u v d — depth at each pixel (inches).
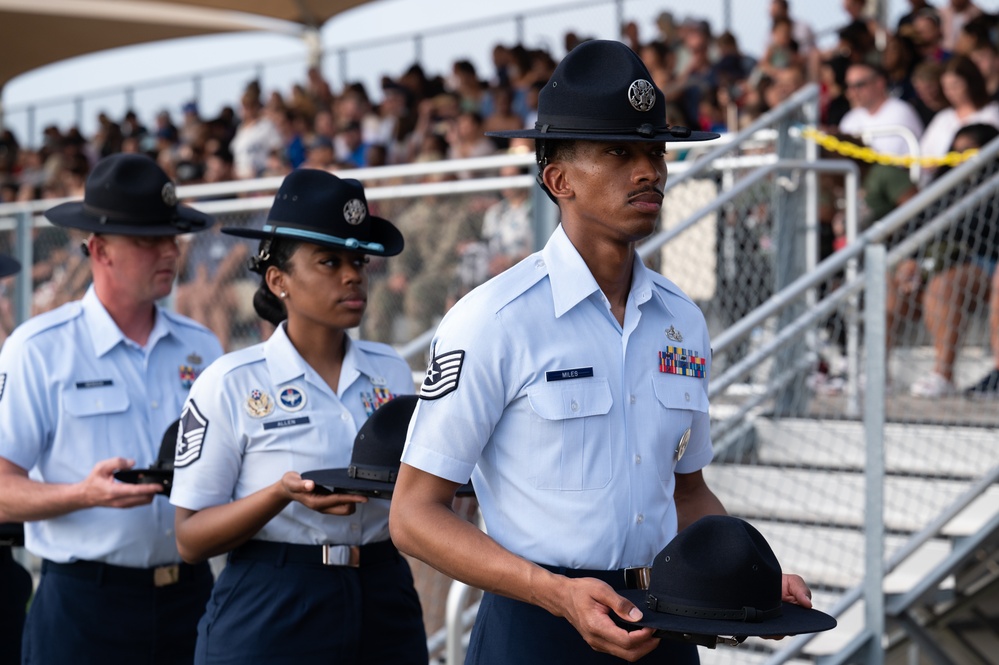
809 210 257.0
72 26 585.3
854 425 224.4
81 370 157.2
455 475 96.5
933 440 220.1
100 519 150.5
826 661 183.2
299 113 492.4
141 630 151.3
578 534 96.3
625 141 92.4
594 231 98.4
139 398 159.9
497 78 434.9
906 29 337.4
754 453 237.6
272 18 549.3
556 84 95.7
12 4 557.0
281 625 129.4
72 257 320.2
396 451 121.5
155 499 151.8
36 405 154.0
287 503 125.0
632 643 84.8
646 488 99.3
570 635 98.3
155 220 159.5
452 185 259.8
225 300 292.5
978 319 253.3
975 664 213.9
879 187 283.6
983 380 237.1
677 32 405.4
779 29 357.1
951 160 265.7
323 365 139.3
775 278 255.1
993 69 316.2
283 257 135.6
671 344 103.1
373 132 451.2
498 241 255.1
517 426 97.2
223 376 134.3
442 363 96.7
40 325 157.5
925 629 202.5
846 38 340.5
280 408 134.9
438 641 196.7
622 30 429.7
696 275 257.1
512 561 90.7
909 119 303.0
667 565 89.7
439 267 265.3
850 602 184.9
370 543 133.8
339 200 133.6
